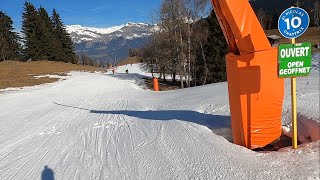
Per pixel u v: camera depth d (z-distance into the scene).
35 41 73.19
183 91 17.33
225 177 4.64
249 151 5.60
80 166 5.79
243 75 5.73
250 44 5.66
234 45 5.95
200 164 5.19
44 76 42.31
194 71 34.06
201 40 33.38
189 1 36.88
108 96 19.28
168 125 7.91
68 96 20.44
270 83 5.81
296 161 4.88
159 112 10.41
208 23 32.12
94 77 42.78
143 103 14.11
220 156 5.42
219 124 7.56
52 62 68.62
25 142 8.16
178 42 34.03
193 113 9.10
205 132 6.86
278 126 6.10
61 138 8.16
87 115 11.76
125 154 6.16
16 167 6.18
